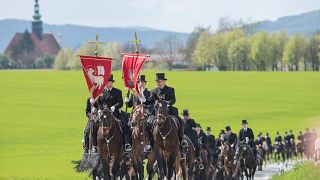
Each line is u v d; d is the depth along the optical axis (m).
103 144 25.67
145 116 26.41
